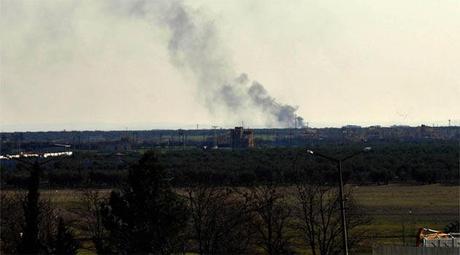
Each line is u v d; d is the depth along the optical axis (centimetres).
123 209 17462
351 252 19862
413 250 12888
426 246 13675
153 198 17438
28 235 16088
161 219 17362
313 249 19762
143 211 17325
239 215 19888
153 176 17525
